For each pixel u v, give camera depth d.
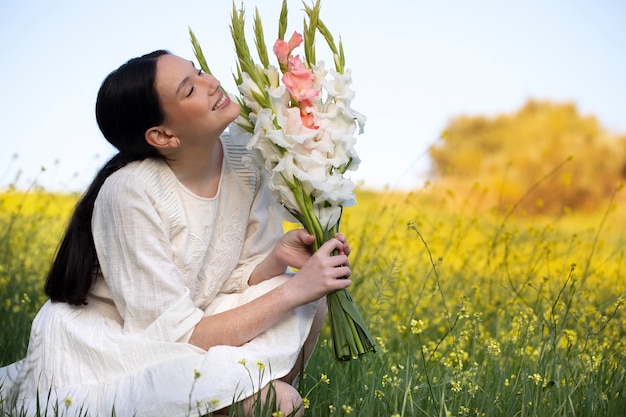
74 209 2.93
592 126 20.25
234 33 2.84
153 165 2.90
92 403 2.64
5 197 6.54
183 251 2.89
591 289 4.32
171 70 2.79
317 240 2.90
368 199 11.53
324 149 2.79
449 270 5.21
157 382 2.60
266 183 3.16
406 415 2.80
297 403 2.67
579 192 19.45
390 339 4.02
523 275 5.00
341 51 2.94
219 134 2.87
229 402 2.57
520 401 2.95
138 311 2.74
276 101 2.78
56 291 2.88
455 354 3.12
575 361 3.23
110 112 2.85
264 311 2.75
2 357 3.71
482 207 18.30
